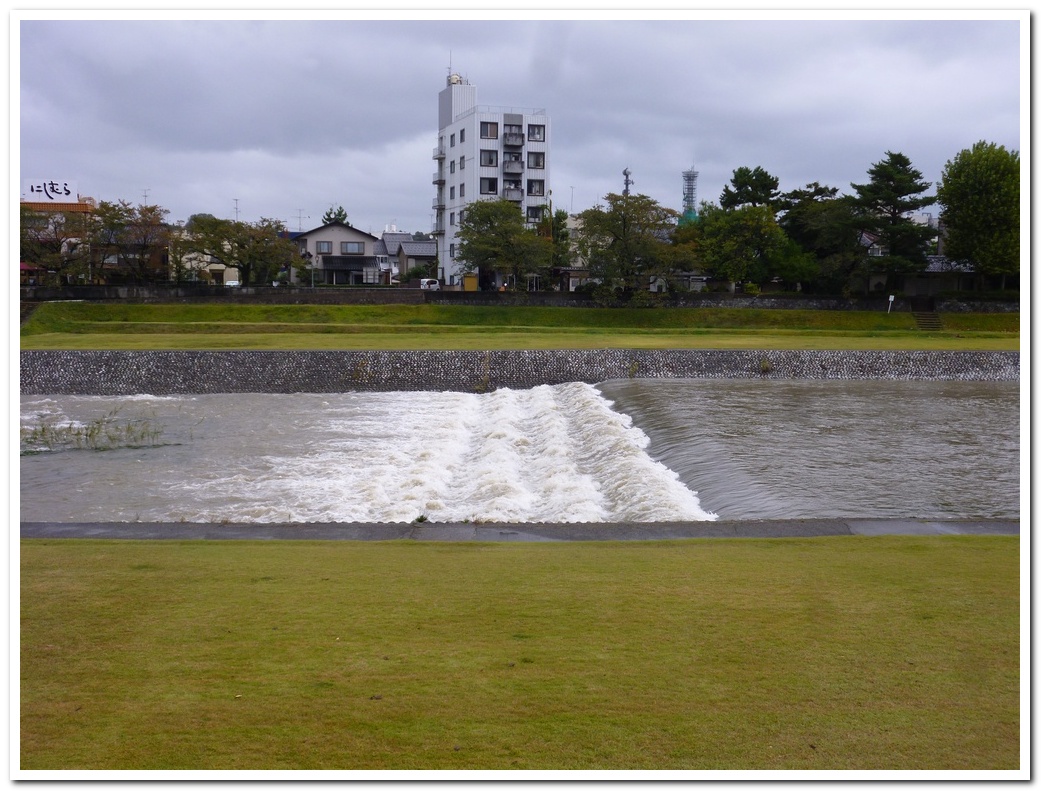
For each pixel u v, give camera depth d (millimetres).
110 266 65500
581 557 10930
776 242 66938
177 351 37656
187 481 20688
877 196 63406
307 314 57344
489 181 78062
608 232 62375
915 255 64438
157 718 6133
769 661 7102
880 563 10320
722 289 72438
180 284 62594
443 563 10586
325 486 19891
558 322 59312
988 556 10688
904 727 6020
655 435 25188
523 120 78375
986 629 7824
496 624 8031
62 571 10039
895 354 40531
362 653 7297
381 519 16859
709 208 95375
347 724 6047
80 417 30828
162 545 11781
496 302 62031
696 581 9492
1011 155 64375
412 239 108125
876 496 17531
